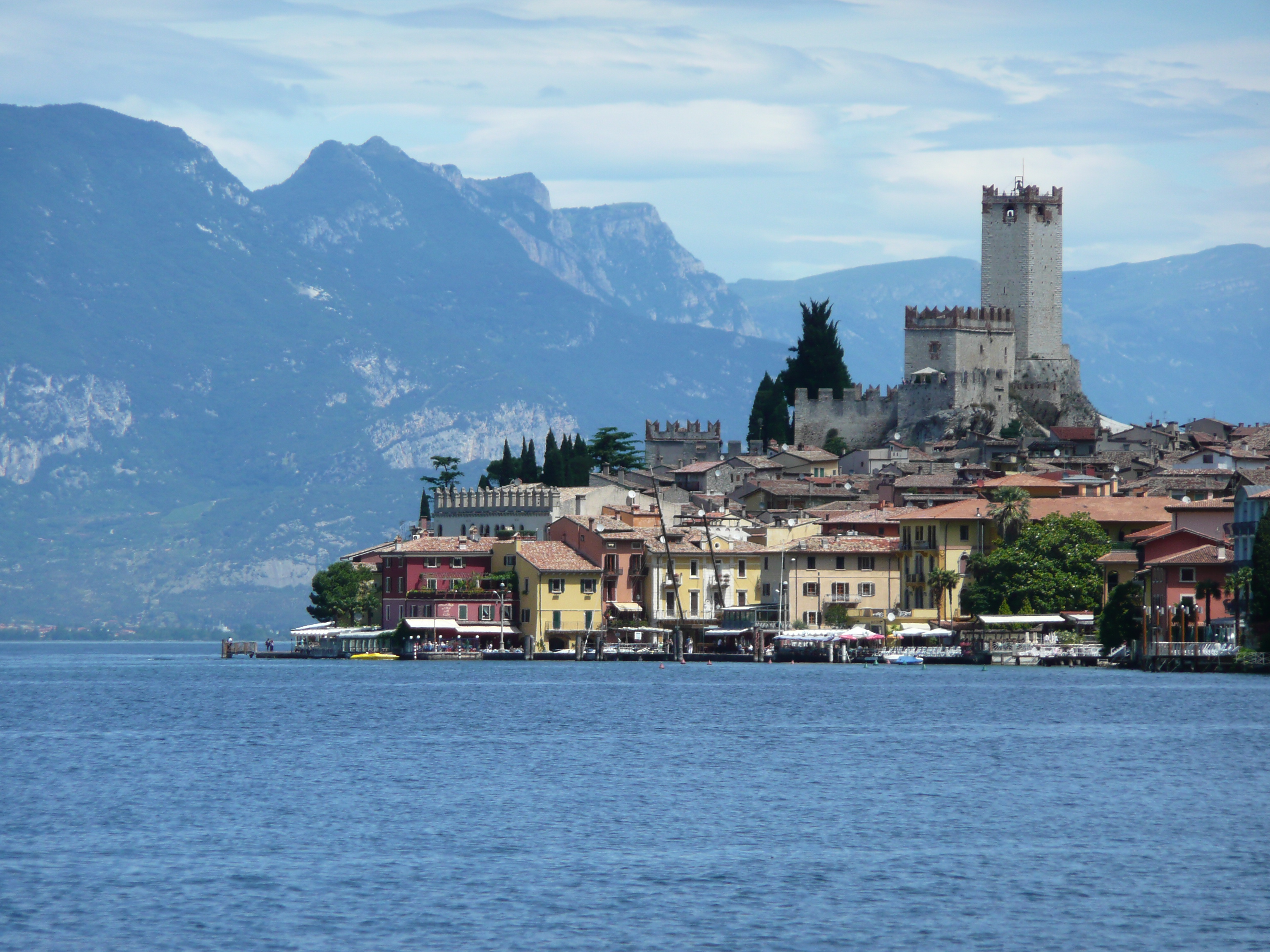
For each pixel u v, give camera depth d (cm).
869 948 19588
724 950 19425
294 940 19788
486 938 19850
